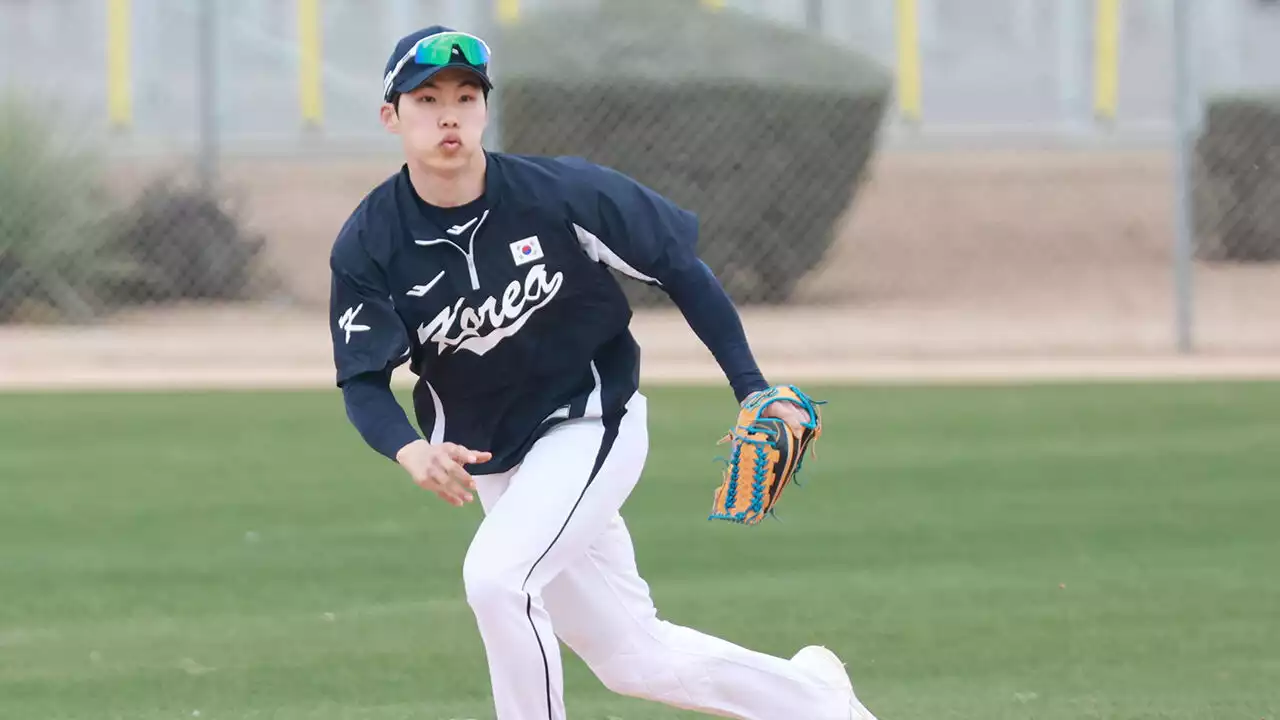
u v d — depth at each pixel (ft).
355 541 84.89
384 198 44.27
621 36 179.42
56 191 172.04
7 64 254.27
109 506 93.86
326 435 115.85
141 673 61.93
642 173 177.88
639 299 170.40
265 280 186.19
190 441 113.80
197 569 79.10
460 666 62.49
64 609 71.97
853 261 205.67
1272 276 199.72
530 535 43.34
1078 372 140.05
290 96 248.93
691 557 80.69
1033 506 91.45
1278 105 203.82
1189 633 66.18
